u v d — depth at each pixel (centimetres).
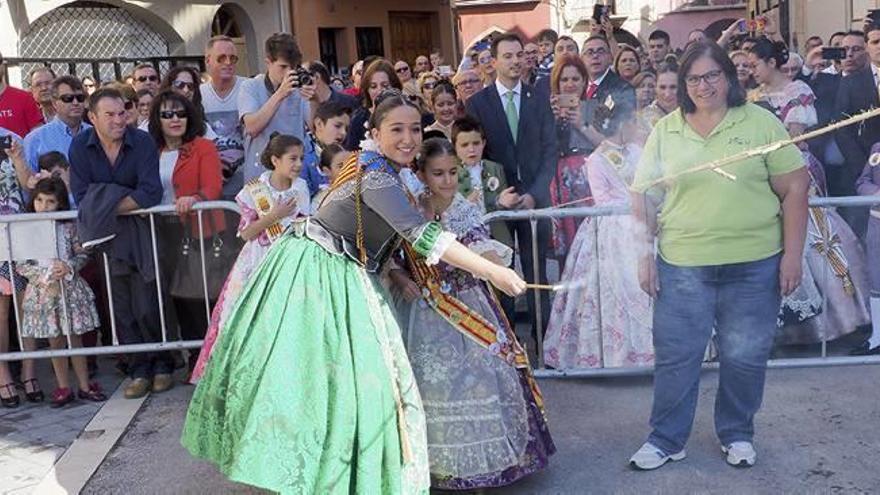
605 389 499
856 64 598
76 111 593
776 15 1257
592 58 566
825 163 586
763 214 379
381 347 343
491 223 519
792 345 545
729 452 403
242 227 491
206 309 536
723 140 374
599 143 531
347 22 1745
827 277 518
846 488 379
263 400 330
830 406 459
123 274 523
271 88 588
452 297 374
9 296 532
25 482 424
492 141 545
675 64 497
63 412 514
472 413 368
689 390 400
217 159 543
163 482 414
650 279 399
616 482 394
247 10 1549
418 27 1906
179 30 1434
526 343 568
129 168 515
